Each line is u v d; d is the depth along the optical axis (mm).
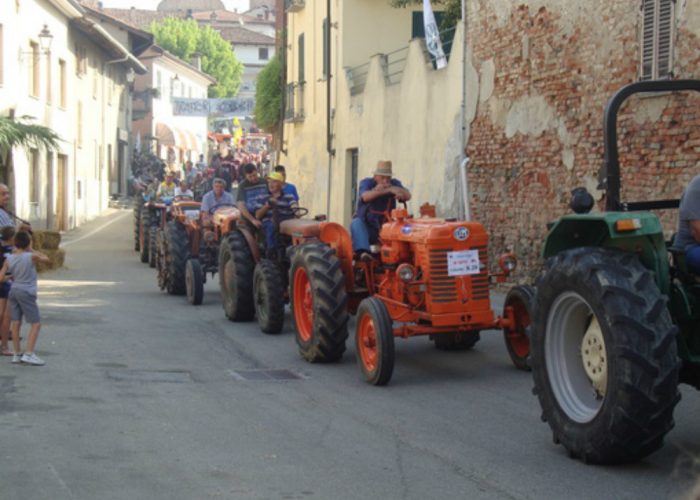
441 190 19438
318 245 11102
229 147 60750
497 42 17203
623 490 6102
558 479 6359
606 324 6270
